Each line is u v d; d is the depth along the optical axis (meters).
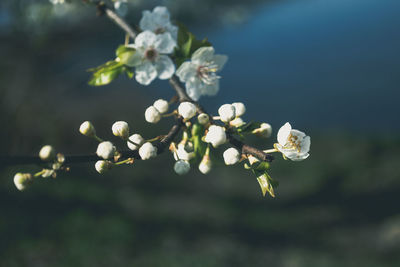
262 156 1.30
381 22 25.88
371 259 7.42
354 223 8.88
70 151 10.19
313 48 22.22
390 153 11.66
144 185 9.80
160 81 14.59
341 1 31.89
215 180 10.69
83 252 6.57
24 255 6.35
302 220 9.05
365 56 20.41
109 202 8.47
